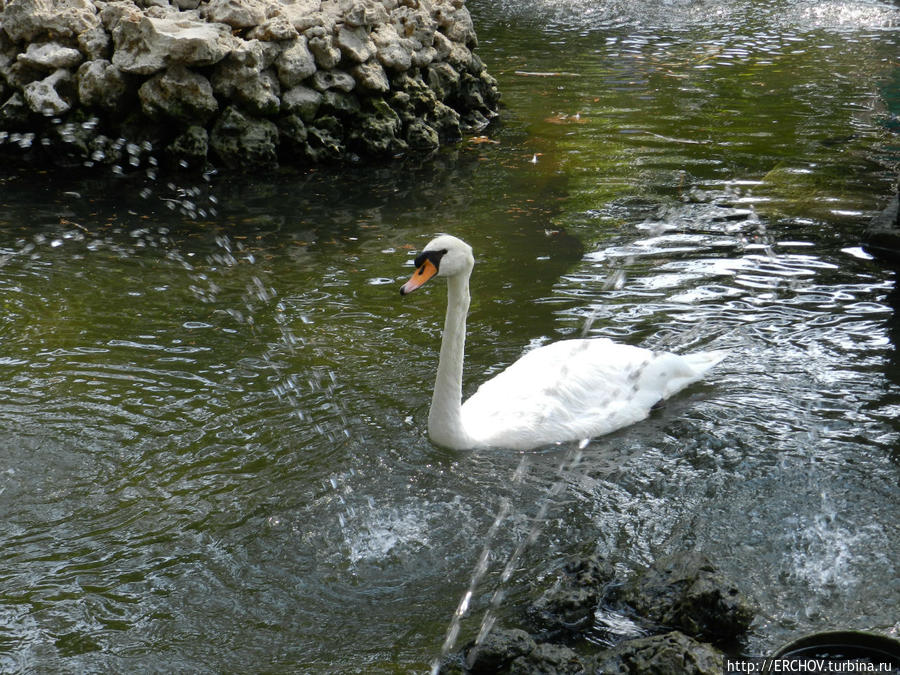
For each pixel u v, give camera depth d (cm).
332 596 490
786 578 500
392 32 1326
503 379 659
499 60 1828
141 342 756
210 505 562
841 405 661
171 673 440
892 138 1321
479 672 434
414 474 590
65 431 632
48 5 1205
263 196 1124
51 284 863
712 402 673
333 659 447
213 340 761
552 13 2317
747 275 881
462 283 588
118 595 490
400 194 1136
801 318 793
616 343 697
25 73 1196
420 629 466
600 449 621
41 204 1076
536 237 988
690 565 483
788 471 589
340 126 1263
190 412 657
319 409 661
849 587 492
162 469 595
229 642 459
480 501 566
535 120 1445
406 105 1309
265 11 1246
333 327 786
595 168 1220
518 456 612
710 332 770
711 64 1783
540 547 527
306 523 546
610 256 930
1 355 729
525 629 465
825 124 1393
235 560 516
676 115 1453
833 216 1031
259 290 859
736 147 1291
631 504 563
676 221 1025
